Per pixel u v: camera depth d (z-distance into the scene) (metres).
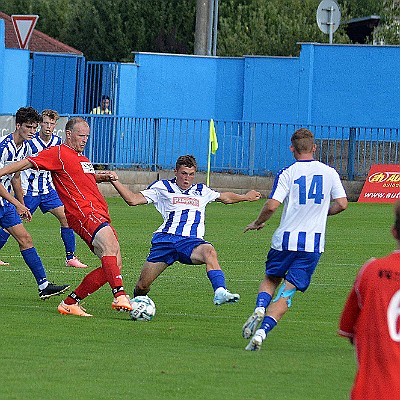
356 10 135.25
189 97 90.06
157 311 31.78
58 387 20.55
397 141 78.06
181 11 128.75
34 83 87.00
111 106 87.69
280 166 83.06
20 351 24.19
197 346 25.64
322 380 21.83
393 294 14.55
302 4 129.38
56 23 144.38
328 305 33.66
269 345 26.16
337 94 87.44
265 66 88.56
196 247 29.72
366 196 75.56
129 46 129.12
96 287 30.12
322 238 26.08
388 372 14.26
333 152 80.50
